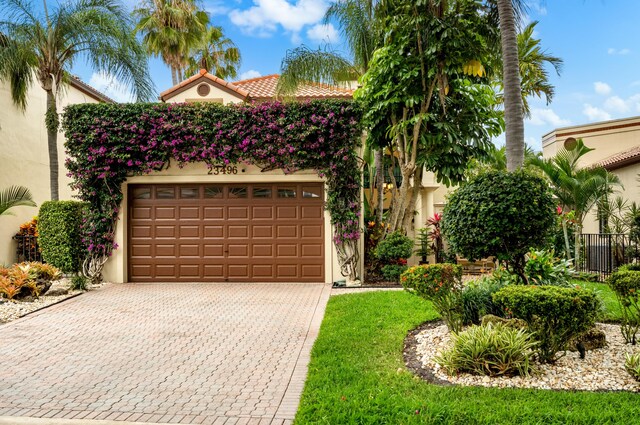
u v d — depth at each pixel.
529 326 5.48
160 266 12.72
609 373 5.17
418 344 6.50
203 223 12.73
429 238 15.04
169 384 5.39
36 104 15.88
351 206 12.18
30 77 13.55
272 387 5.26
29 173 15.48
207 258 12.70
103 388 5.29
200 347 6.89
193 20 26.66
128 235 12.73
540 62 19.59
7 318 8.60
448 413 4.11
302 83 14.03
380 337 6.83
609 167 17.00
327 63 13.70
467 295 6.96
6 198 12.82
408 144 12.91
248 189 12.72
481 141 12.68
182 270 12.71
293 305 9.67
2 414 4.59
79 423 4.38
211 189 12.78
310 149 12.17
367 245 13.88
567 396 4.50
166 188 12.80
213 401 4.88
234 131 12.12
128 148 12.26
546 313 5.13
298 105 12.15
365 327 7.40
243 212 12.71
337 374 5.40
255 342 7.12
